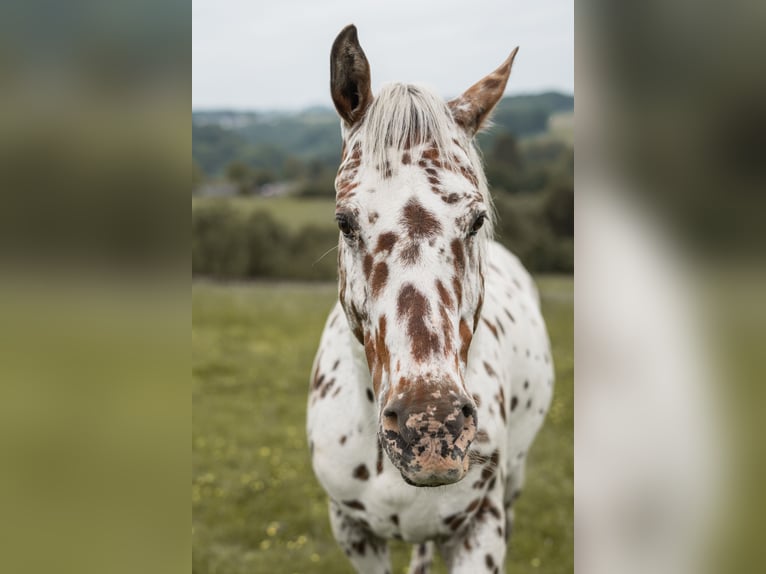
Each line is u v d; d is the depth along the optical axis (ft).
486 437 6.84
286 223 56.49
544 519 12.67
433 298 4.91
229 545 11.90
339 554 11.68
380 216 5.16
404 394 4.64
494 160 68.49
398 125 5.40
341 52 5.90
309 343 25.94
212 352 23.89
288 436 16.62
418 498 6.57
